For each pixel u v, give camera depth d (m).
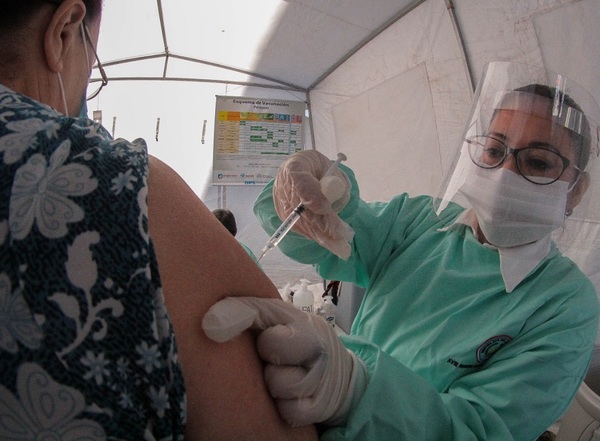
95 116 2.48
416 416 0.54
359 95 2.71
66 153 0.29
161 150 3.32
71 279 0.26
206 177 3.34
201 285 0.37
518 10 1.56
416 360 0.82
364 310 1.03
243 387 0.38
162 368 0.27
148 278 0.27
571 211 0.83
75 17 0.41
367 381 0.56
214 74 3.29
